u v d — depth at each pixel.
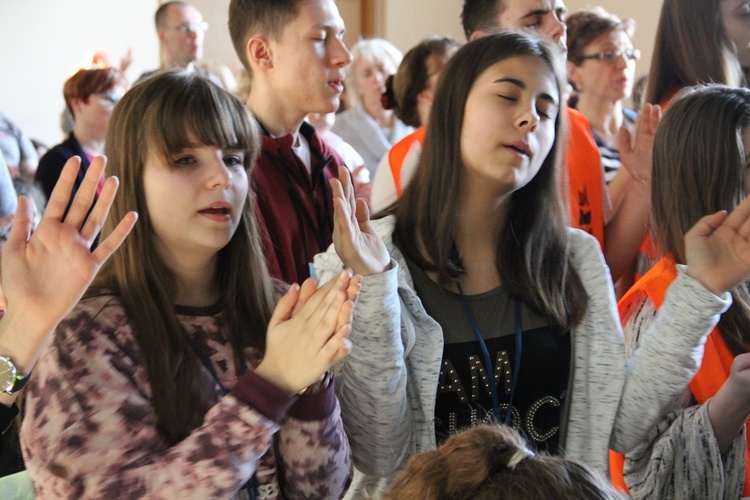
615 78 2.77
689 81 2.41
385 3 6.10
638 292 1.72
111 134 1.25
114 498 1.06
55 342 1.13
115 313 1.18
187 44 4.51
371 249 1.31
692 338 1.43
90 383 1.11
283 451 1.26
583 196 2.24
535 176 1.53
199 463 1.07
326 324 1.09
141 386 1.16
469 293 1.51
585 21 2.82
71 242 1.06
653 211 1.79
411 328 1.40
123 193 1.24
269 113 2.17
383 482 1.41
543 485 0.90
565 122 1.56
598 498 0.91
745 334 1.69
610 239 2.25
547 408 1.46
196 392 1.19
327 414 1.25
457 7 6.18
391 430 1.35
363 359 1.30
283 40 2.11
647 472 1.54
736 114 1.69
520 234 1.52
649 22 5.04
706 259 1.43
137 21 6.86
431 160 1.50
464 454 0.95
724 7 2.34
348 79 4.13
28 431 1.09
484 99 1.45
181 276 1.27
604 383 1.47
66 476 1.07
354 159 3.20
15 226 1.08
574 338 1.50
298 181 2.15
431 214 1.49
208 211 1.24
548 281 1.50
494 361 1.46
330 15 2.14
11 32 6.32
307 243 2.11
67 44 6.58
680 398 1.63
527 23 2.48
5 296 1.06
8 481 1.26
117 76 3.42
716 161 1.69
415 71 3.13
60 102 6.64
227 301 1.30
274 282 1.46
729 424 1.51
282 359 1.11
